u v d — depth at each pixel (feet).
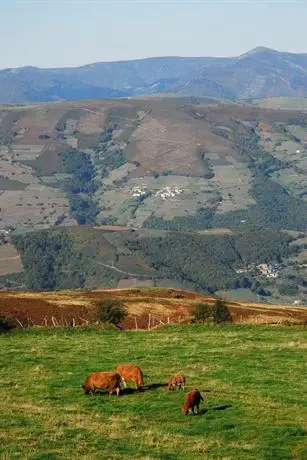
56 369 183.93
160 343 229.45
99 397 153.99
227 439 126.82
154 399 152.15
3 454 112.57
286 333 257.34
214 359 199.62
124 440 124.36
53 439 123.03
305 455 117.39
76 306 343.26
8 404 148.66
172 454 116.78
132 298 379.96
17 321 285.02
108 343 229.45
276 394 158.10
